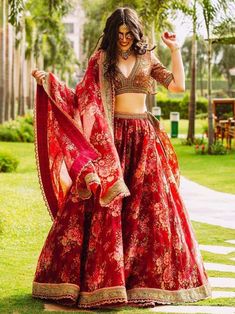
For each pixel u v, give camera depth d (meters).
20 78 45.28
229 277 6.65
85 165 5.47
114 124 5.84
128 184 5.76
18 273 6.66
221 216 10.60
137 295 5.55
